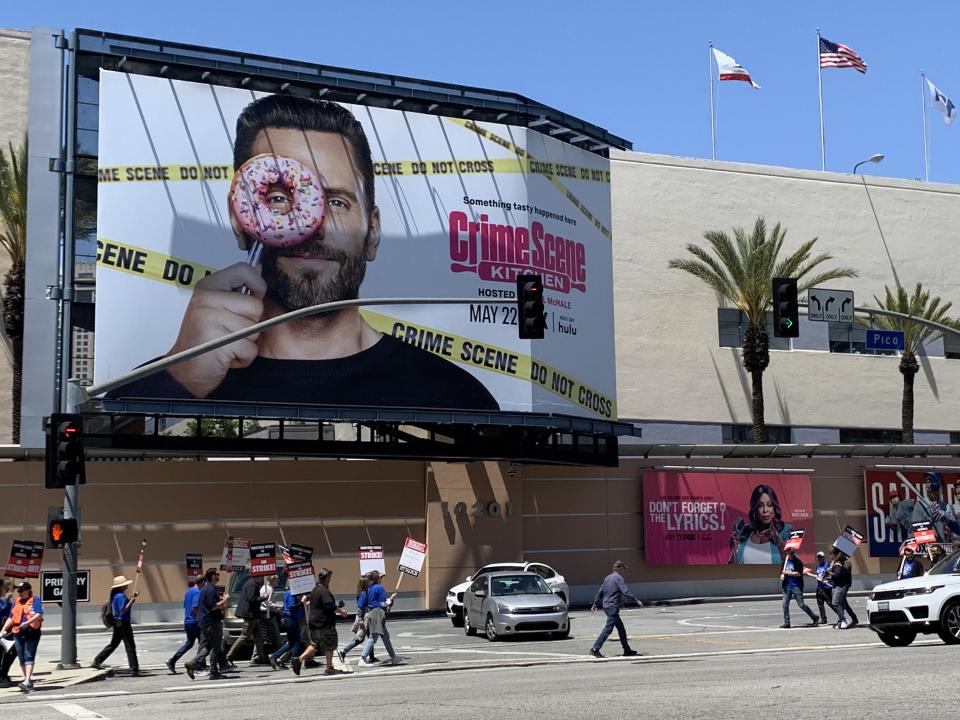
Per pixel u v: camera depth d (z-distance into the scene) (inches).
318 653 1009.5
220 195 1508.4
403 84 1621.6
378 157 1599.4
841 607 1163.9
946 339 2358.5
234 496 1568.7
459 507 1663.4
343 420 1539.1
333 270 1550.2
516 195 1679.4
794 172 2274.9
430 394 1587.1
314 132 1567.4
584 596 1750.7
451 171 1640.0
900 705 545.3
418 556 1186.6
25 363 1502.2
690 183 2193.7
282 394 1505.9
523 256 1673.2
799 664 777.6
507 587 1173.7
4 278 1669.5
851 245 2294.5
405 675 845.2
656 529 1795.0
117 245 1456.7
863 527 1930.4
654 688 654.5
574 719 537.6
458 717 561.9
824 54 2397.9
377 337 1565.0
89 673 908.6
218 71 1519.4
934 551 1691.7
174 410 1451.8
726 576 1845.5
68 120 1501.0
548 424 1651.1
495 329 1642.5
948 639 855.7
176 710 658.2
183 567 1533.0
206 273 1488.7
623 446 1797.5
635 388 2101.4
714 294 2182.6
